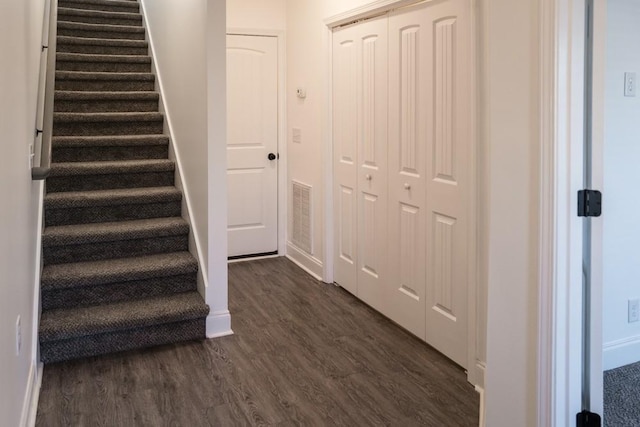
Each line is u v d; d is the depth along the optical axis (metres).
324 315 3.84
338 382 2.87
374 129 3.77
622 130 2.77
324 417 2.53
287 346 3.32
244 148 5.16
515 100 1.96
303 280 4.65
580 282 1.90
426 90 3.19
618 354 2.94
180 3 4.00
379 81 3.67
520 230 1.98
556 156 1.83
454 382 2.87
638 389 2.74
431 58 3.13
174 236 3.81
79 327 3.07
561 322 1.88
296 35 4.88
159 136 4.46
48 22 3.78
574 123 1.83
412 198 3.39
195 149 3.68
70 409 2.58
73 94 4.57
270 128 5.23
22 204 2.43
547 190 1.86
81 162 4.21
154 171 4.21
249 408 2.61
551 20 1.80
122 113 4.59
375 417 2.54
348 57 4.05
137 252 3.72
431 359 3.15
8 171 2.00
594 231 1.91
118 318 3.17
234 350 3.26
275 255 5.41
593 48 1.85
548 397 1.91
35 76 3.28
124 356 3.16
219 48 3.34
